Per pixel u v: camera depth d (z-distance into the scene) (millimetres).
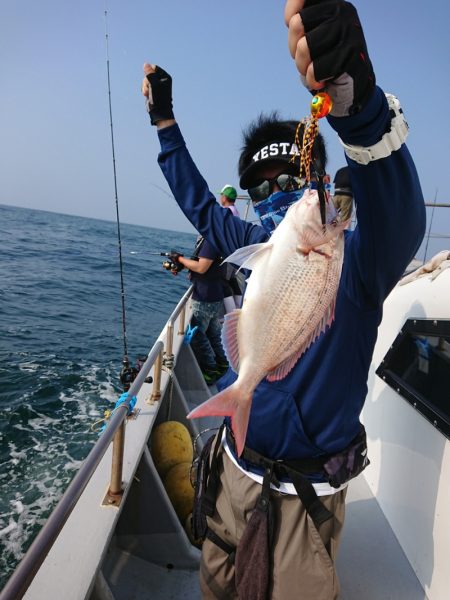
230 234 1771
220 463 1609
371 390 2760
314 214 1161
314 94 938
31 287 13312
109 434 1657
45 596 1408
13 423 4977
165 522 2264
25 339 8133
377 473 2543
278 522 1392
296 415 1341
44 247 24844
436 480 1921
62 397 5777
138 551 2258
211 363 4871
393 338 2564
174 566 2230
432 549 1909
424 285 2305
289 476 1370
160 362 2840
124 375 3207
